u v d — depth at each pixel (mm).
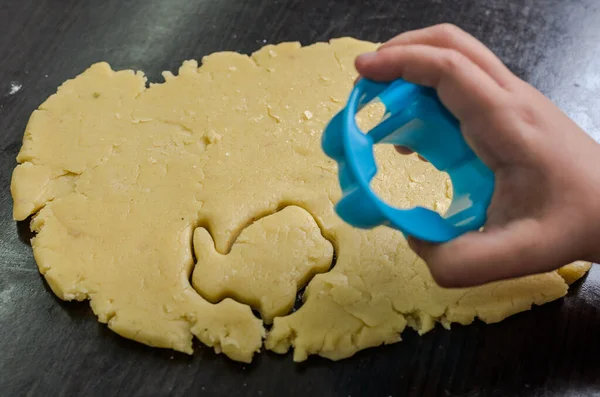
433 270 774
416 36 863
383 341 980
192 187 1101
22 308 1049
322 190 1092
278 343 971
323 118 1187
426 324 986
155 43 1399
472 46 843
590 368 995
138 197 1093
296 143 1149
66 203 1092
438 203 1075
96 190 1105
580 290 1063
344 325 968
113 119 1203
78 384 978
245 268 1007
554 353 1006
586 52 1407
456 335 1013
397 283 1003
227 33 1413
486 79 779
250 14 1443
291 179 1106
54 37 1412
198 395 961
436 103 815
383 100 804
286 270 1006
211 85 1238
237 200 1078
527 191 795
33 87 1335
